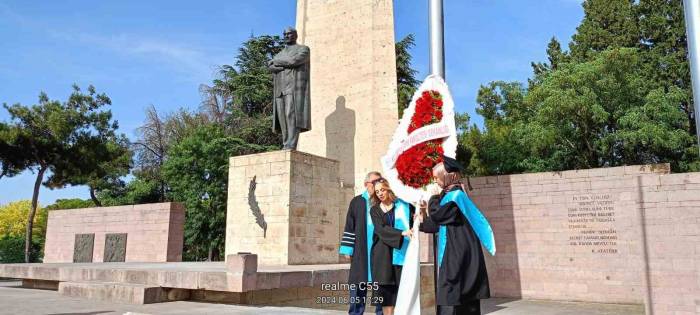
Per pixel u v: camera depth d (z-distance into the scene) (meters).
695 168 26.42
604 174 18.81
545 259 19.48
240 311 8.59
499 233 20.45
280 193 14.38
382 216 6.61
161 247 24.11
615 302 18.06
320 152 19.80
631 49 25.36
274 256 14.20
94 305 9.70
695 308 14.35
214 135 34.56
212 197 33.75
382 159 7.30
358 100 19.27
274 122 15.77
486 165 28.86
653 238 15.16
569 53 36.16
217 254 35.72
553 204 19.58
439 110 7.28
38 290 13.27
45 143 28.09
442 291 5.51
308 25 21.12
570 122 25.94
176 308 9.19
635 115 23.98
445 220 5.63
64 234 28.81
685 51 30.44
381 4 19.61
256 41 36.59
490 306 17.80
